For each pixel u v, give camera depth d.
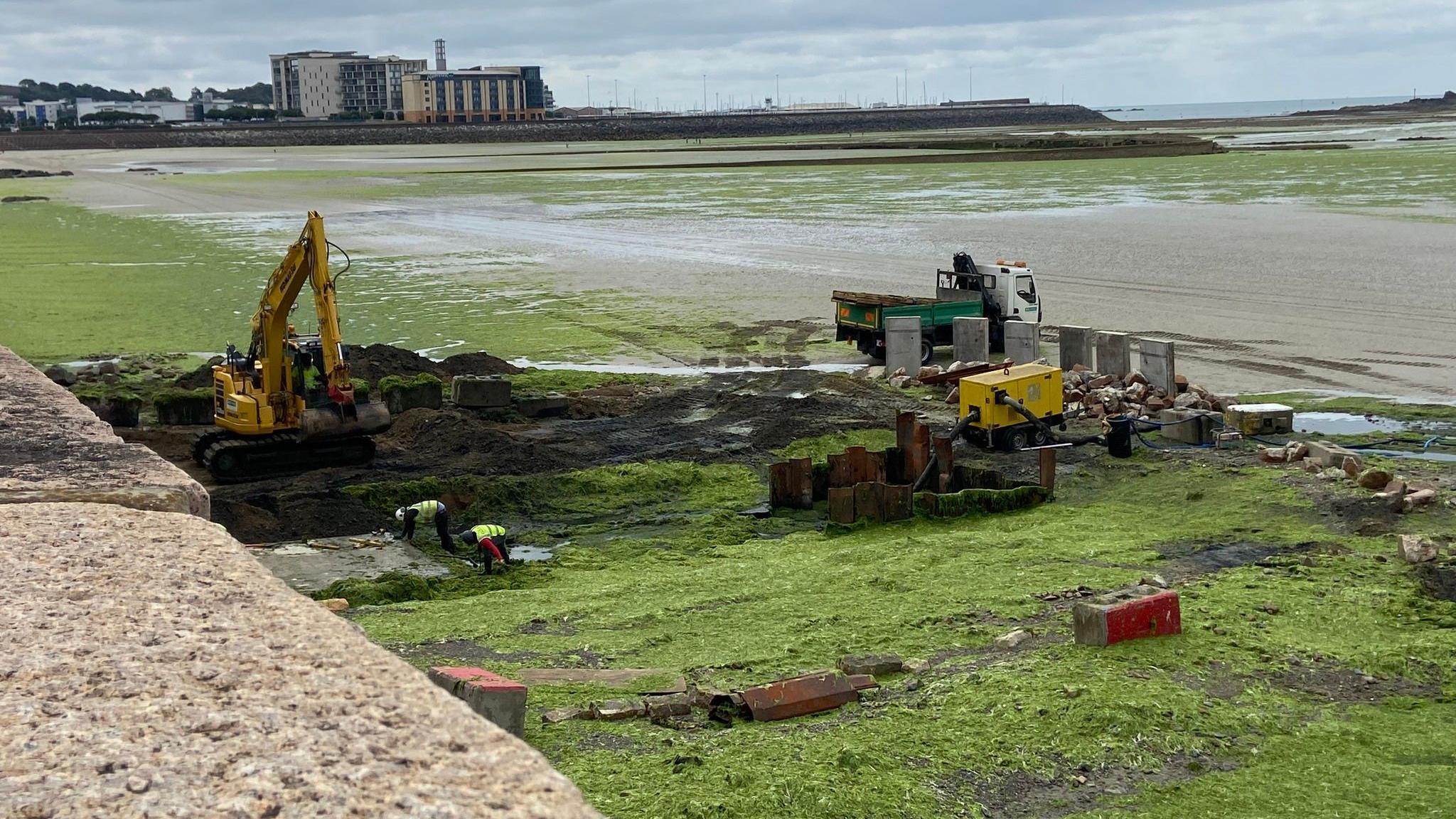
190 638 4.24
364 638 4.36
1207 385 34.56
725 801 10.55
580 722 12.76
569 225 86.94
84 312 52.50
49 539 5.27
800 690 12.98
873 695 13.46
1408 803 10.83
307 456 28.03
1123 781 11.32
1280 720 12.67
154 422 33.22
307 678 3.94
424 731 3.59
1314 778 11.36
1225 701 13.07
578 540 23.58
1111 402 30.69
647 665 15.01
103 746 3.45
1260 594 16.75
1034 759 11.61
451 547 22.78
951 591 17.55
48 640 4.16
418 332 47.31
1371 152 153.12
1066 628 15.48
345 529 23.75
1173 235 69.94
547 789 3.27
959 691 13.23
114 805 3.17
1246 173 121.88
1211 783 11.28
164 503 6.12
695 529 23.77
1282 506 22.52
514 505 25.47
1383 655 14.37
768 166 159.75
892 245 70.44
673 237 77.69
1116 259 61.03
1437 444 27.91
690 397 34.53
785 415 31.72
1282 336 41.09
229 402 27.77
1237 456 26.61
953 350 39.94
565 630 16.72
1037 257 62.72
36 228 93.19
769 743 11.91
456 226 88.25
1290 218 77.25
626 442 30.17
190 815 3.12
